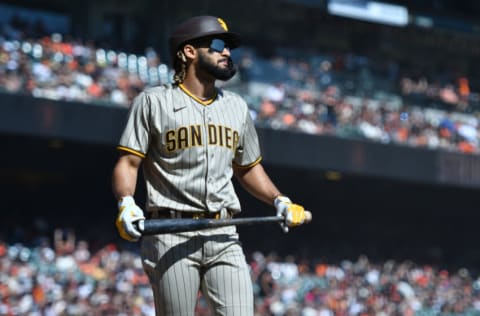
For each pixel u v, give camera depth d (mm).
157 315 14023
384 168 78562
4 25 69375
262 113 74062
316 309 68750
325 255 81125
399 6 91938
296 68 84562
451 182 81875
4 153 72062
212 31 14055
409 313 74562
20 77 64562
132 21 82062
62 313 57906
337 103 80312
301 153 74500
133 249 70062
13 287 58281
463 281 85688
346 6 89125
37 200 79250
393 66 93000
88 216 79688
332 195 90000
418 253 91875
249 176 14883
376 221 95438
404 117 84188
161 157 13984
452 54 98375
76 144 69875
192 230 13109
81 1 80375
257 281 70438
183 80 14250
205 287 13945
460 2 97375
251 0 85750
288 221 13969
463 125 87375
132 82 70750
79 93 66500
